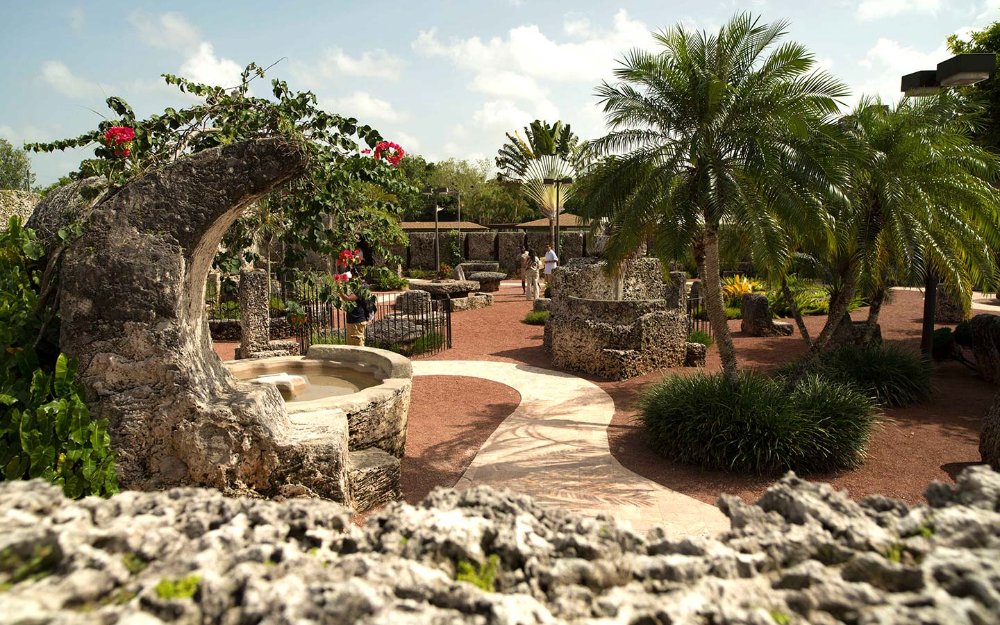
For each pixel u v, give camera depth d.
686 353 12.80
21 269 4.86
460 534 2.13
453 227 38.59
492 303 22.88
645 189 8.29
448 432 8.47
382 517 2.32
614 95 8.38
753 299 16.08
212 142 5.72
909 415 9.15
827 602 1.82
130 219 4.60
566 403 9.99
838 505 2.35
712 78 7.70
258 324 12.22
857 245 8.94
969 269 9.67
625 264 14.19
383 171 6.09
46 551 1.80
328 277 6.18
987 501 2.22
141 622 1.55
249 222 6.45
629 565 2.06
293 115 5.86
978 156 8.84
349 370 8.96
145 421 4.68
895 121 8.95
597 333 11.80
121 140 4.87
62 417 4.30
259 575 1.85
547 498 6.32
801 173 7.33
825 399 7.62
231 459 4.83
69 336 4.57
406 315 16.61
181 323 4.73
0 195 11.51
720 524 5.74
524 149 27.58
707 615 1.78
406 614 1.68
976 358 11.33
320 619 1.64
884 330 16.11
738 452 6.91
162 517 2.13
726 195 7.80
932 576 1.86
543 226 37.88
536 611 1.79
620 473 7.00
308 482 5.07
